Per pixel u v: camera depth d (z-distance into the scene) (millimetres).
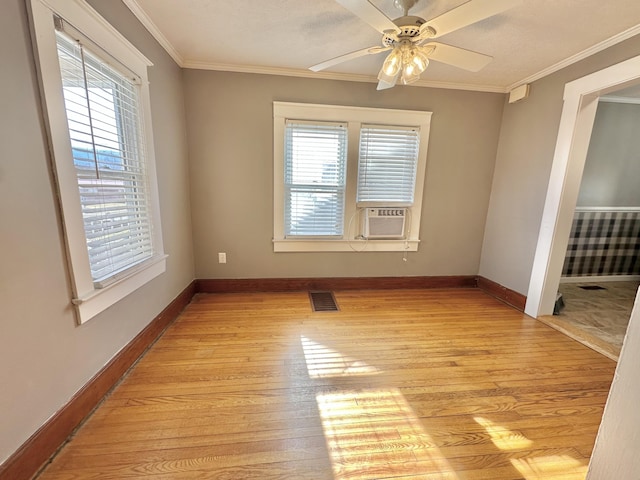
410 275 3328
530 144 2697
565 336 2299
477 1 1156
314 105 2752
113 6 1574
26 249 1077
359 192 3021
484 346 2135
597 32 1899
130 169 1800
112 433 1305
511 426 1412
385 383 1706
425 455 1250
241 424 1383
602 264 3725
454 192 3180
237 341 2119
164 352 1959
